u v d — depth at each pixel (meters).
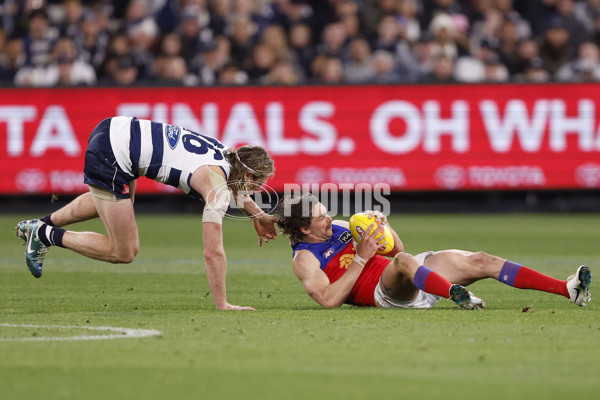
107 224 24.08
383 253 24.14
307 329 19.91
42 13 64.38
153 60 64.94
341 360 16.66
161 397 14.13
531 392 14.38
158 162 23.36
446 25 64.94
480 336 19.00
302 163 61.34
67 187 60.78
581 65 65.62
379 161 61.50
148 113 61.00
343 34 65.00
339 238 24.00
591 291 28.47
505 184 61.94
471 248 43.91
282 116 61.25
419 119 61.62
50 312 23.70
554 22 66.69
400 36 64.75
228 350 17.58
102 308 24.69
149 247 45.56
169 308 24.66
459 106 61.69
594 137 61.84
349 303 24.38
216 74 63.88
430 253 23.83
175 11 65.62
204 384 14.88
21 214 61.12
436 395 14.20
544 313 22.42
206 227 23.61
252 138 61.22
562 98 61.81
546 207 63.12
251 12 66.38
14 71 65.00
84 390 14.55
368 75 64.31
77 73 63.56
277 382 14.99
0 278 33.16
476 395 14.22
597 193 62.56
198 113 61.06
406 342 18.33
